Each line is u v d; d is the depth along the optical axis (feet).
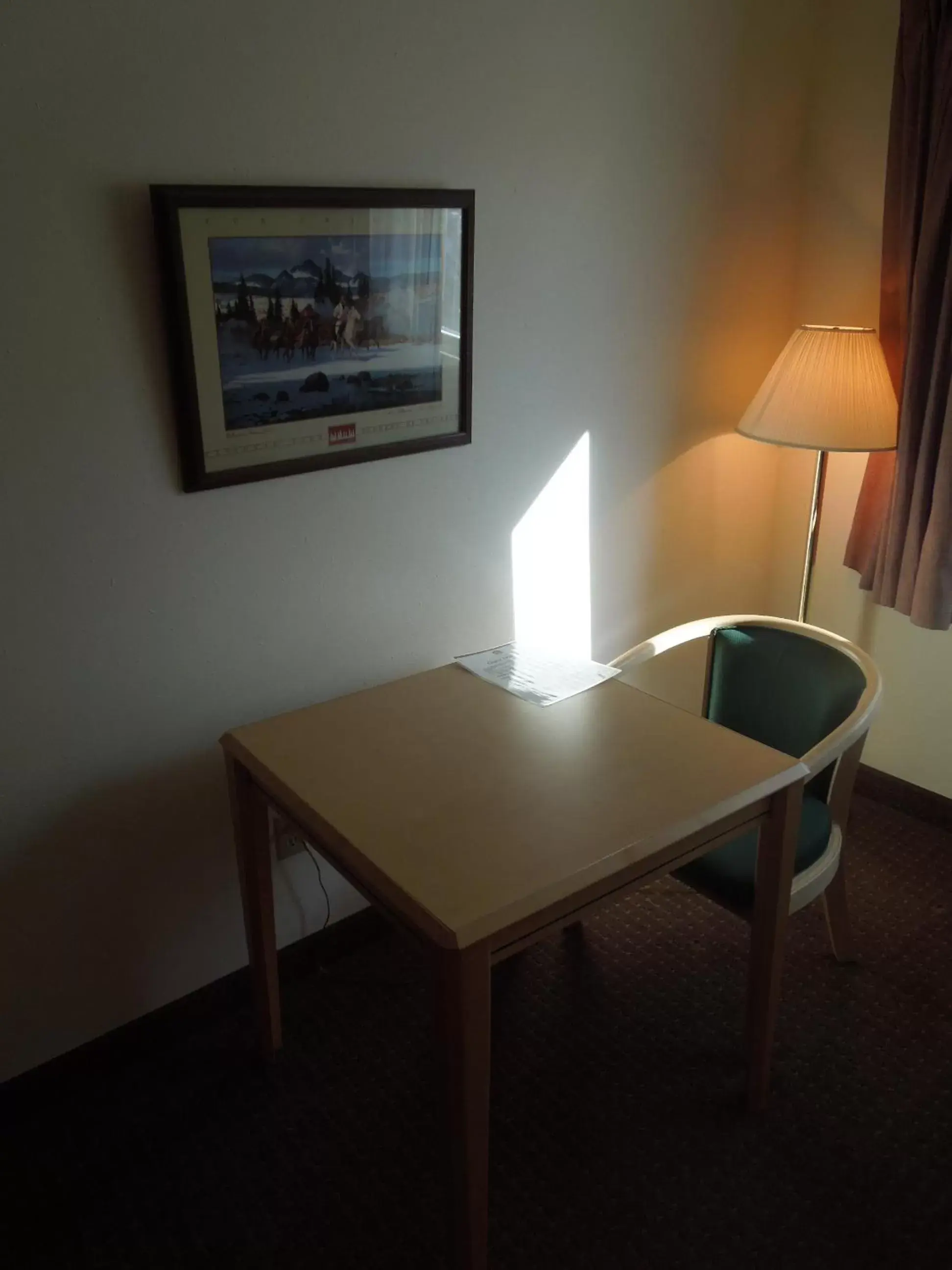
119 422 5.43
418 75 5.95
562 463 7.63
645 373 7.92
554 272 7.05
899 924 7.65
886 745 9.07
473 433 6.98
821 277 8.52
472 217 6.36
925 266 7.14
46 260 4.96
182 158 5.24
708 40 7.32
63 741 5.73
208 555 5.98
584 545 8.02
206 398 5.63
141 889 6.31
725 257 8.13
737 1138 5.92
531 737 5.70
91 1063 6.36
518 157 6.57
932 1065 6.42
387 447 6.48
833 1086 6.27
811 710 6.64
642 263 7.56
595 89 6.81
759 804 5.32
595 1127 6.00
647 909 7.88
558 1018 6.84
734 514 9.13
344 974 7.31
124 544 5.63
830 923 7.02
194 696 6.19
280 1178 5.74
